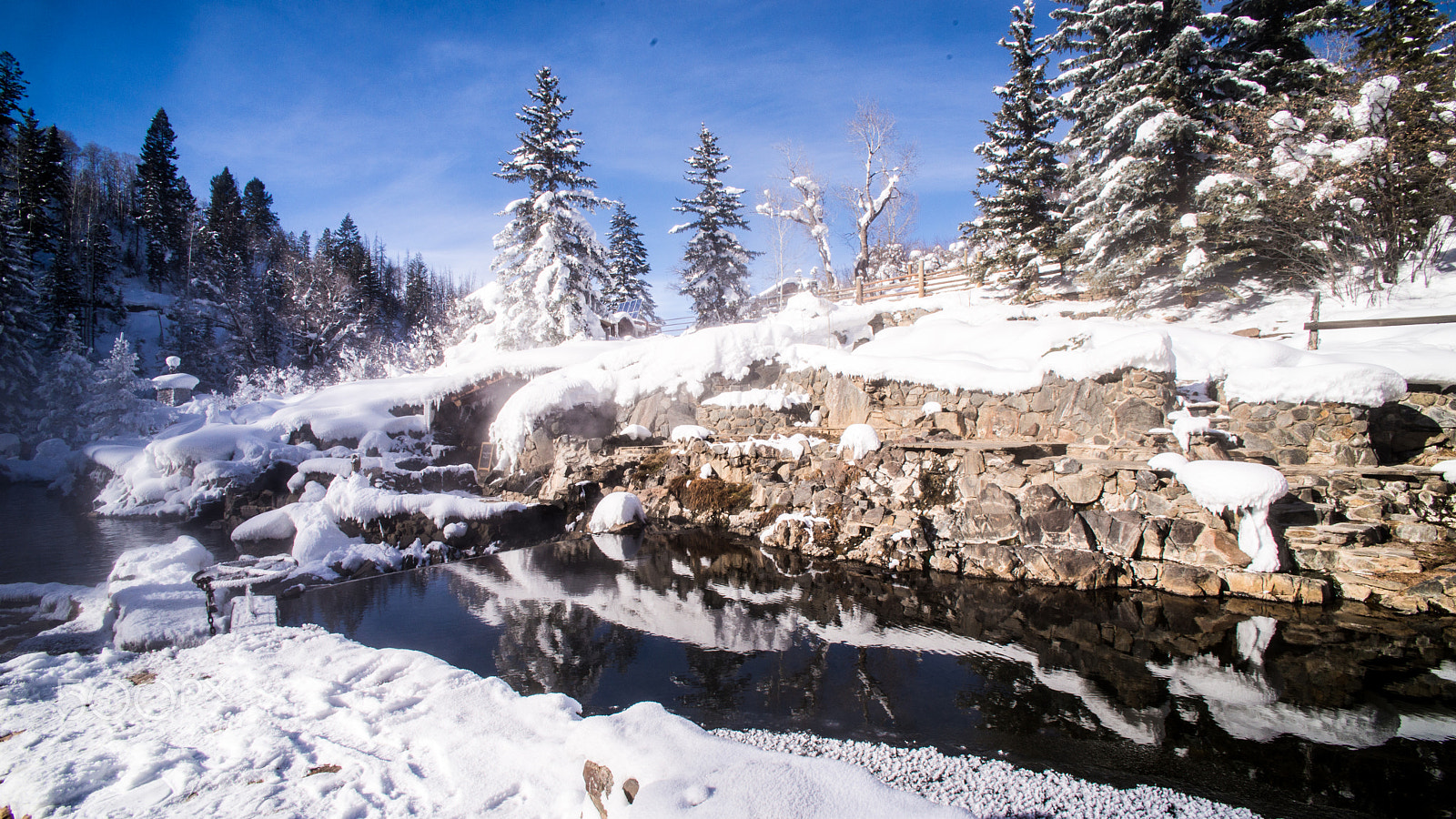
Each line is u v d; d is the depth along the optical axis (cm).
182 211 6669
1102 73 1947
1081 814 404
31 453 2642
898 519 1107
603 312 3638
